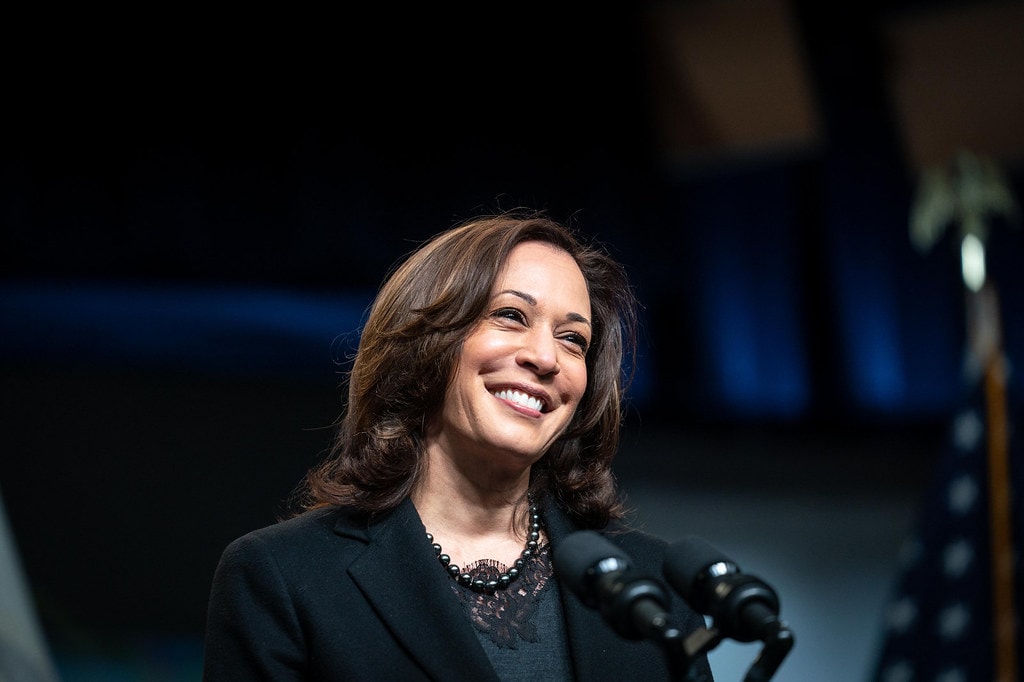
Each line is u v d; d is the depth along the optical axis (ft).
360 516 18.72
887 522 82.89
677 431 89.15
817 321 101.19
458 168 97.30
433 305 18.33
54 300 83.56
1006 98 95.91
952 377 97.66
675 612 19.58
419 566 17.79
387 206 94.89
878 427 94.27
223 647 17.37
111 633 70.03
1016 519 48.06
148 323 83.97
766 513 83.15
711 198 102.06
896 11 96.63
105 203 88.02
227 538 74.08
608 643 18.12
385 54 96.58
